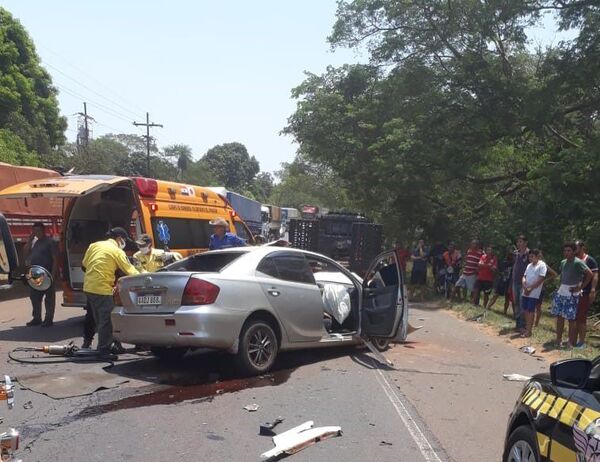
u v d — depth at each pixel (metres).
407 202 26.27
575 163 17.95
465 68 20.77
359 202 29.78
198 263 8.33
